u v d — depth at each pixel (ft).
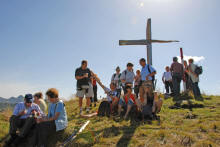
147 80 24.11
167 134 14.67
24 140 15.93
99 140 14.76
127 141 14.29
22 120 16.70
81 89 26.07
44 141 14.71
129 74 29.48
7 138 16.16
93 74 27.32
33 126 15.87
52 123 15.23
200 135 14.57
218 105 26.03
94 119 22.57
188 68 34.50
